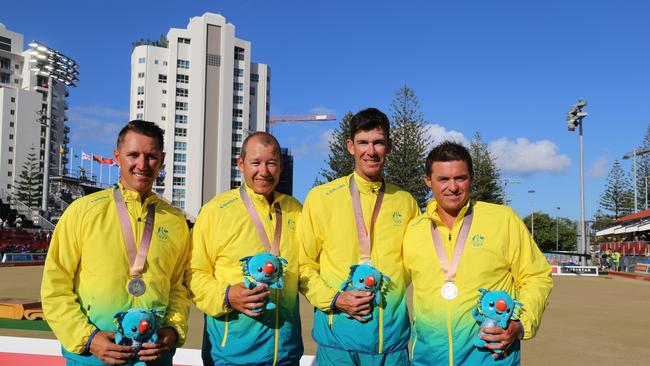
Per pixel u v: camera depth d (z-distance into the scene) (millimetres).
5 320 7680
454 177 3352
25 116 89812
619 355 7422
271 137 3777
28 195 71312
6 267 28625
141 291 3246
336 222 3807
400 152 38406
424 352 3451
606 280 26156
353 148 3912
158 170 3447
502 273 3379
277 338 3627
